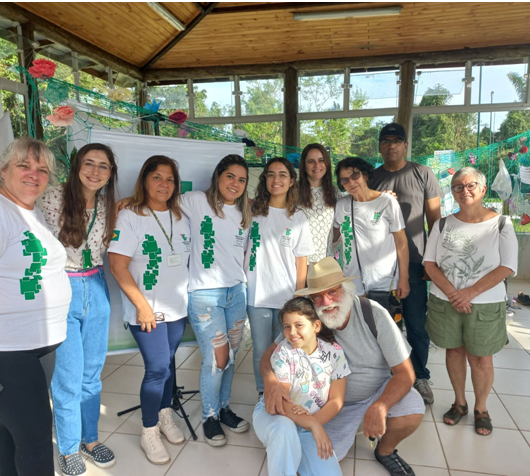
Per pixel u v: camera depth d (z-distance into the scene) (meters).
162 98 6.31
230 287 2.09
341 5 4.47
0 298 1.40
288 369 1.76
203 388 2.09
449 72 5.56
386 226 2.32
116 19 4.70
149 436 1.99
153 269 1.91
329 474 1.59
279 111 6.05
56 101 2.09
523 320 3.91
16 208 1.44
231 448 2.05
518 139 4.77
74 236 1.71
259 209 2.19
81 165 1.70
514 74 5.41
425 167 2.56
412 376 1.82
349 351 1.89
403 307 2.56
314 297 1.81
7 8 4.01
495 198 5.18
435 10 4.57
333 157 4.85
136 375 2.91
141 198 1.92
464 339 2.13
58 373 1.77
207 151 2.37
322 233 2.37
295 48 5.49
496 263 2.04
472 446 2.03
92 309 1.83
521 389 2.60
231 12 4.69
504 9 4.54
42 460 1.47
